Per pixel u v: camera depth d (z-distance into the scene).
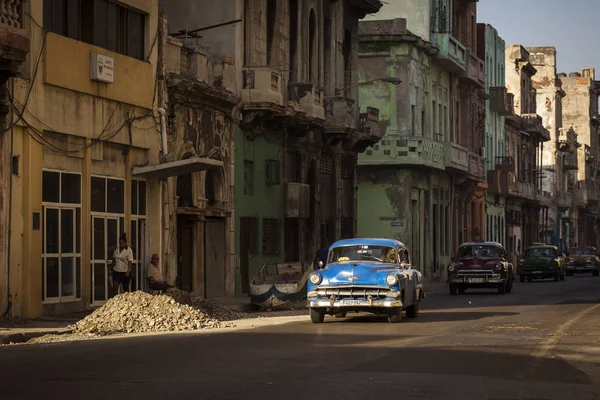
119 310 24.88
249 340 20.92
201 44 40.47
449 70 74.19
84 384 14.10
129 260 30.27
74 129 29.03
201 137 37.09
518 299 39.09
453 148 69.69
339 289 25.81
